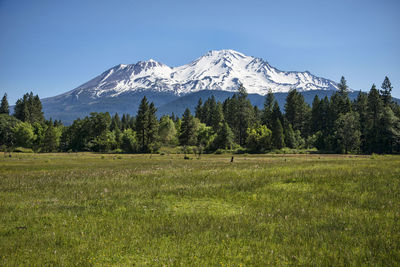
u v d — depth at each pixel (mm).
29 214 11039
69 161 56219
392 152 85250
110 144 116188
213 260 6359
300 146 104750
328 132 105938
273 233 8227
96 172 28938
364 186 14648
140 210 11617
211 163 40781
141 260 6578
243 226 8922
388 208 10562
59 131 125812
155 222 9633
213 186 16906
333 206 11273
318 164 28578
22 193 16406
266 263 6223
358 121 95188
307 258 6371
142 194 15172
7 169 36656
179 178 21359
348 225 8742
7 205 12797
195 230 8617
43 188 18219
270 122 119625
